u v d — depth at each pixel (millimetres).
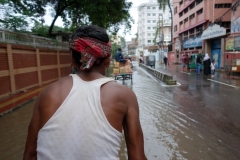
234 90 8797
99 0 11383
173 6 38844
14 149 3623
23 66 8055
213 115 5422
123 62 11281
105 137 930
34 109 1083
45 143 928
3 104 6145
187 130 4398
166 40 57406
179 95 8023
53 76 11570
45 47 10648
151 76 15258
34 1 13602
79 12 15305
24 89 8094
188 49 28422
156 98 7523
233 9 15789
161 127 4578
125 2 14172
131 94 1119
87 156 893
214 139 3943
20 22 7828
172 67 25391
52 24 15078
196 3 26094
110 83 1090
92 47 1082
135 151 1019
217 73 15891
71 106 965
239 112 5648
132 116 1059
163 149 3535
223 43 17422
